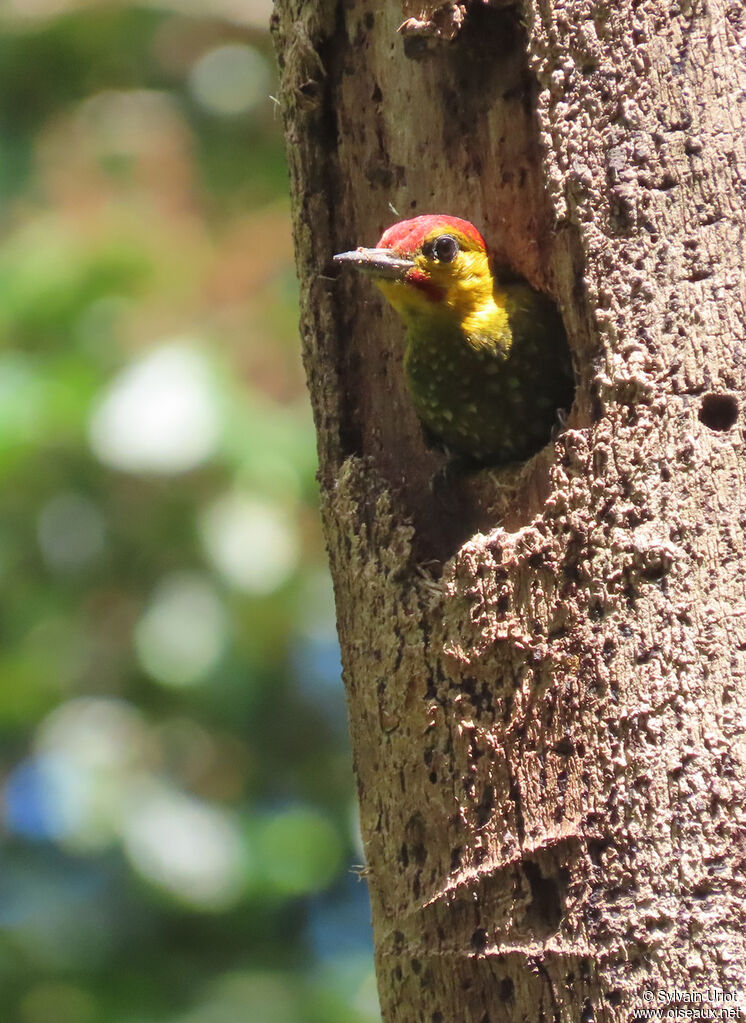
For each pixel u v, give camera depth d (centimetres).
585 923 744
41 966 1569
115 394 1552
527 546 801
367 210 1012
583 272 812
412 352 1005
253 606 1667
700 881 717
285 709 1758
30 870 1628
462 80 970
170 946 1628
